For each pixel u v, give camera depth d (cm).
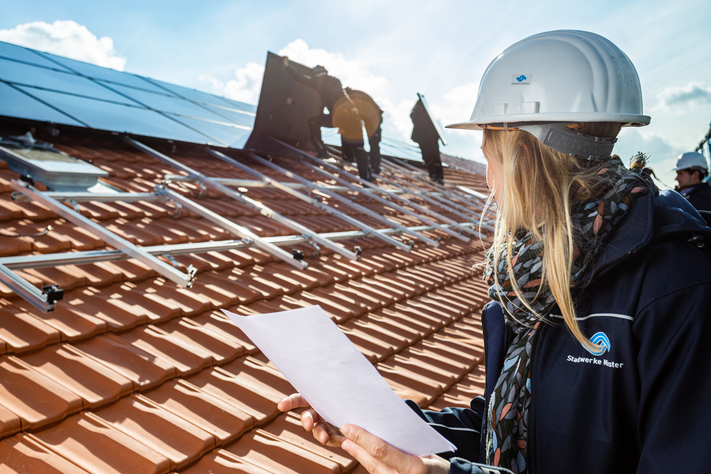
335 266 473
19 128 482
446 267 599
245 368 261
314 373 94
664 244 92
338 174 859
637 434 89
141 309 276
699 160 591
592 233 96
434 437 92
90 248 326
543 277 98
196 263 361
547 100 101
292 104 844
